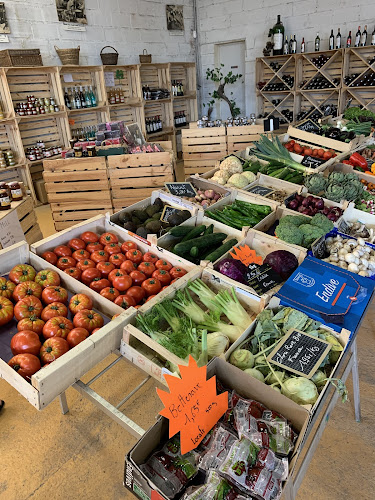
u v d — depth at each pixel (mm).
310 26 7184
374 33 6359
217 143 4773
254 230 2309
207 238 2297
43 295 1865
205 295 1835
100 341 1520
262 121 4969
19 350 1542
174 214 2574
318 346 1479
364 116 4906
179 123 8492
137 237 2395
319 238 2197
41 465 1979
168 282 2088
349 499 1766
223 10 8133
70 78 6137
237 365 1463
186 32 8469
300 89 7281
